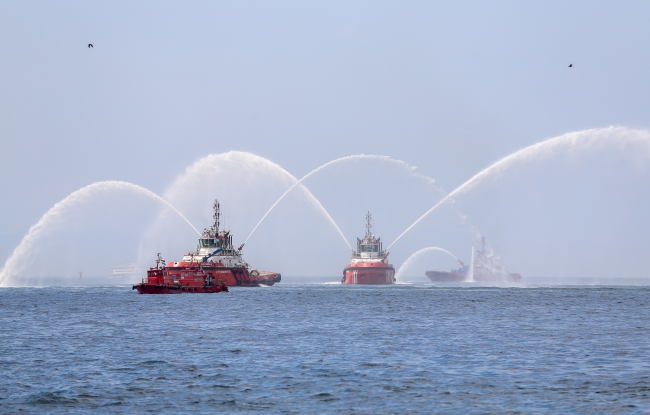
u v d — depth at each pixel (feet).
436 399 326.44
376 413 303.48
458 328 609.83
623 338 539.29
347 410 308.19
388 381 363.97
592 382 361.51
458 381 363.97
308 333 568.00
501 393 337.93
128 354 450.71
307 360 425.69
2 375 379.76
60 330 592.60
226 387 350.02
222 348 477.36
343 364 411.95
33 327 618.03
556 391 341.21
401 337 542.16
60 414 301.84
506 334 563.89
